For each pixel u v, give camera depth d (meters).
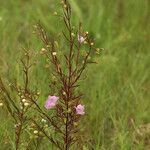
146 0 6.67
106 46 6.02
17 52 5.04
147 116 4.94
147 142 4.71
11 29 5.98
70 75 3.56
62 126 4.05
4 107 4.15
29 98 3.60
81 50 4.49
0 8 6.77
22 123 3.70
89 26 6.16
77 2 6.97
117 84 5.26
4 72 4.83
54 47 3.87
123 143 4.23
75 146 4.14
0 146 4.15
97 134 4.58
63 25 4.84
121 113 4.82
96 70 5.36
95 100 4.78
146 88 5.27
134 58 5.76
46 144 4.20
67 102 3.55
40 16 6.10
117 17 6.77
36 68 4.82
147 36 6.23
